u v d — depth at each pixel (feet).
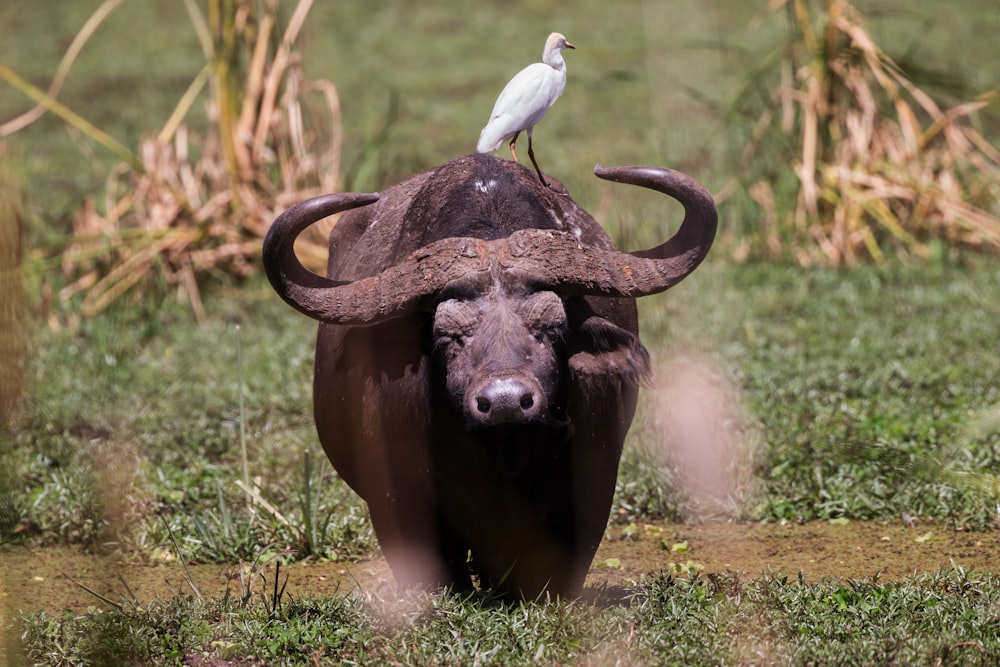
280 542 82.07
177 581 77.20
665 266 65.57
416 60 288.10
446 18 319.06
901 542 80.33
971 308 134.41
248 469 94.84
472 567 73.72
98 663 61.26
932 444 92.38
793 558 78.43
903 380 110.42
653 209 155.84
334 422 72.43
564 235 65.36
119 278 147.64
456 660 59.52
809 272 152.05
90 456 93.66
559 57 67.82
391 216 74.38
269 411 109.60
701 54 238.68
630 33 296.71
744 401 105.09
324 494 88.43
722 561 78.54
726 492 87.56
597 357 65.26
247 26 156.15
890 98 166.50
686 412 96.68
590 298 68.44
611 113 239.91
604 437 66.59
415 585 69.97
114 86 269.64
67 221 165.48
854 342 122.11
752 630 62.08
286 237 64.64
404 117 244.83
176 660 61.46
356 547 81.66
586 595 69.92
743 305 137.18
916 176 160.56
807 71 162.81
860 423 98.68
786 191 163.43
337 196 65.16
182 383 118.21
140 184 157.28
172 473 94.27
